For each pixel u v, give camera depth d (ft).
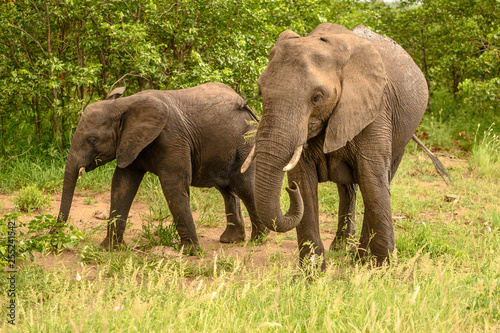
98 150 29.53
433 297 20.81
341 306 20.21
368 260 25.35
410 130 26.40
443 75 79.05
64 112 46.55
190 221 30.12
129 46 45.42
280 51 21.30
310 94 20.61
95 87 53.06
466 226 35.58
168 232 31.42
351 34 22.94
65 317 18.12
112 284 24.35
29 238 25.72
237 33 49.57
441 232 33.91
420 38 79.20
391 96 24.50
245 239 33.58
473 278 23.52
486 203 43.21
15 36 47.42
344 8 69.05
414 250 30.17
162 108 28.94
